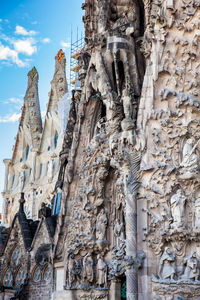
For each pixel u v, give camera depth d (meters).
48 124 39.78
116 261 18.97
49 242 25.25
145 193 16.47
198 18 16.58
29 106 42.34
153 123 16.84
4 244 29.89
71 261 20.28
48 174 38.12
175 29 16.91
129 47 19.28
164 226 15.95
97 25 21.36
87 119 20.77
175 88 16.72
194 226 15.63
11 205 42.28
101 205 20.12
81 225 20.17
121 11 20.47
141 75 19.42
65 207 21.25
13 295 27.45
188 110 16.45
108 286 19.69
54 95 39.62
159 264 15.82
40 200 38.41
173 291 15.30
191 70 16.58
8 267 28.98
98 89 19.67
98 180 19.92
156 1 17.11
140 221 16.45
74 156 20.91
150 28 17.34
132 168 16.88
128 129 17.14
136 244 16.28
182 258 15.71
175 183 16.12
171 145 16.33
